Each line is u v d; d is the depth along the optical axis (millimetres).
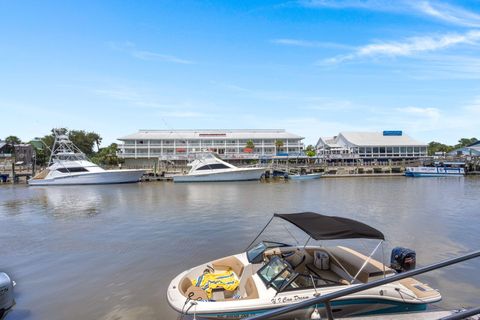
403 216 22828
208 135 95500
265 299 7605
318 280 8328
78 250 15289
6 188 50906
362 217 22641
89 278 11750
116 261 13641
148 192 42281
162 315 9008
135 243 16391
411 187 44750
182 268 12773
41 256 14438
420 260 13422
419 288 8555
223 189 45219
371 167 74688
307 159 88250
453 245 15391
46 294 10414
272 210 26297
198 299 7812
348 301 7738
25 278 11852
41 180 54312
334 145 94938
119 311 9250
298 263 9609
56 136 57531
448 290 10188
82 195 39781
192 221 21891
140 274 12109
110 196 38312
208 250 15133
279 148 93250
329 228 8828
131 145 90875
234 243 16297
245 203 30609
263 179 63438
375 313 7996
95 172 54969
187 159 85688
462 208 26062
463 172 66312
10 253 14945
